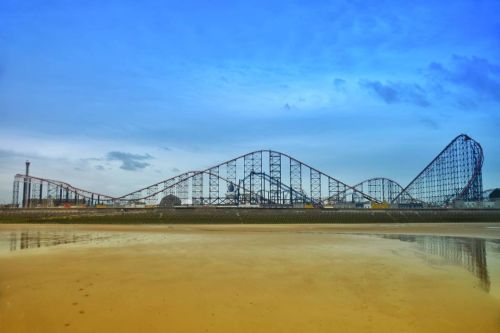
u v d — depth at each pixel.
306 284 18.50
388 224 94.06
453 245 38.78
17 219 110.75
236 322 13.12
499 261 27.59
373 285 18.45
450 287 18.28
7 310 14.42
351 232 59.59
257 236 48.91
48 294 16.61
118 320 13.30
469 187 125.56
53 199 152.25
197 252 30.45
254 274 20.91
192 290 17.28
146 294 16.58
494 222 107.00
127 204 138.25
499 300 16.12
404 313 14.17
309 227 76.81
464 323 13.18
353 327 12.72
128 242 40.38
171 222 106.25
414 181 141.62
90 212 115.44
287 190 130.12
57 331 12.34
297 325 12.87
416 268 23.42
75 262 25.31
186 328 12.56
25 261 25.98
